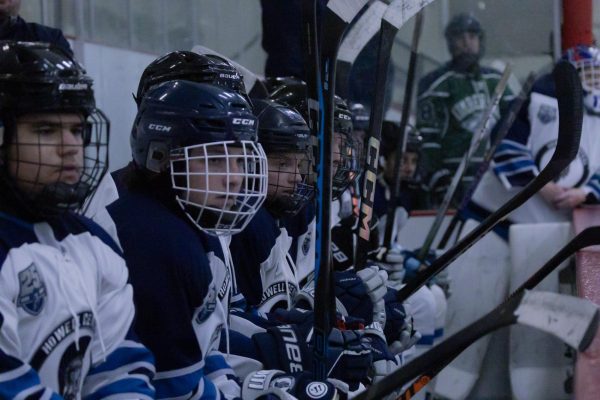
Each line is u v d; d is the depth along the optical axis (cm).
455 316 518
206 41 577
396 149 451
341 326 276
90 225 206
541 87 510
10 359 174
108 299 202
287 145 290
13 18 326
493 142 486
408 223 571
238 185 231
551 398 489
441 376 511
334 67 249
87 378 200
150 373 206
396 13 301
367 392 182
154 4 520
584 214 489
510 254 509
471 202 526
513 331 495
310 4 248
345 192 411
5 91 184
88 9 460
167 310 219
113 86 480
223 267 244
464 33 596
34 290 184
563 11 591
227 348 250
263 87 367
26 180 186
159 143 230
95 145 199
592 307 151
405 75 629
